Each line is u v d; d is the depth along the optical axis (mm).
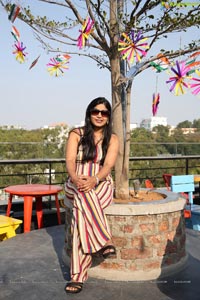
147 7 3342
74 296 2717
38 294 2734
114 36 3389
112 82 3506
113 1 3404
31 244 3949
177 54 3316
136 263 3041
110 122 3025
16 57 3418
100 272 3053
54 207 5719
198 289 2857
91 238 2762
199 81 2828
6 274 3115
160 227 3096
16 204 5590
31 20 3559
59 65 3467
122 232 3035
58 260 3469
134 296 2732
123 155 3527
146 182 5855
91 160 2967
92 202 2809
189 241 4066
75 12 3465
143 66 3385
